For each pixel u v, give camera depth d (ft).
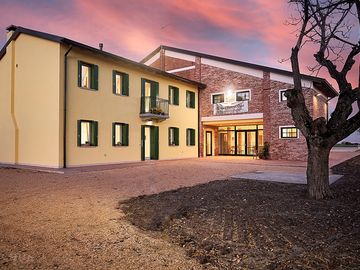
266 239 12.17
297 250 10.94
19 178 30.42
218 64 65.26
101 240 12.48
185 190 23.71
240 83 62.08
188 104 65.72
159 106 54.08
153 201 19.74
